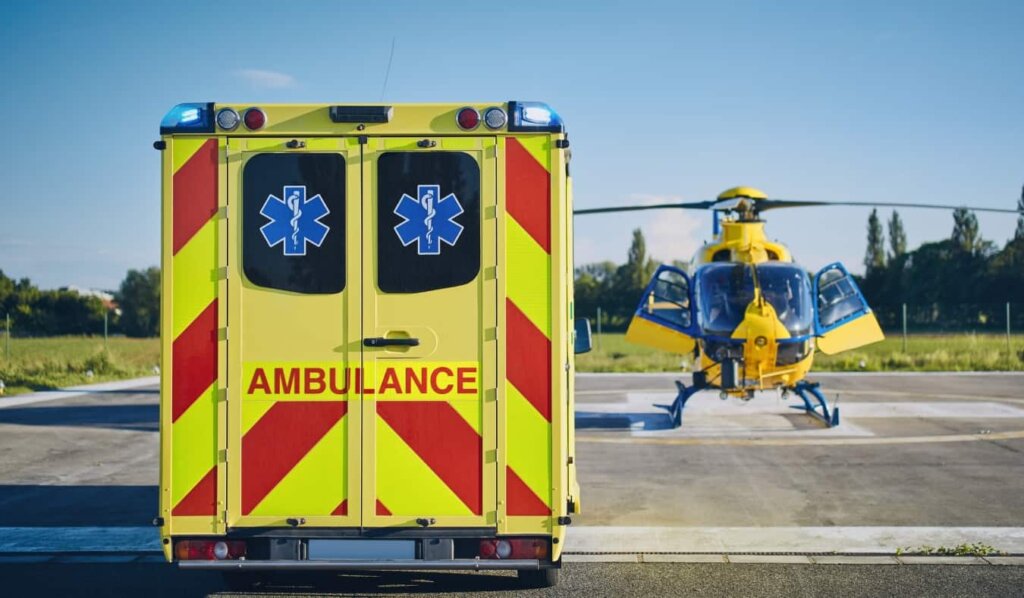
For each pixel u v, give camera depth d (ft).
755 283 44.52
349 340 16.24
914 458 36.65
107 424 48.14
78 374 78.18
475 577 20.83
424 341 16.24
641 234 246.06
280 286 16.28
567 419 17.17
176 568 21.86
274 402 16.22
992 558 22.25
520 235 16.29
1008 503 28.40
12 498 30.09
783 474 33.58
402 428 16.21
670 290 48.49
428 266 16.28
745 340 43.16
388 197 16.28
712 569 21.39
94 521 26.78
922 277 230.07
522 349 16.24
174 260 16.24
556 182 16.28
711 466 35.42
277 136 16.28
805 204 49.44
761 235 48.52
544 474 16.19
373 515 16.17
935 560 22.06
